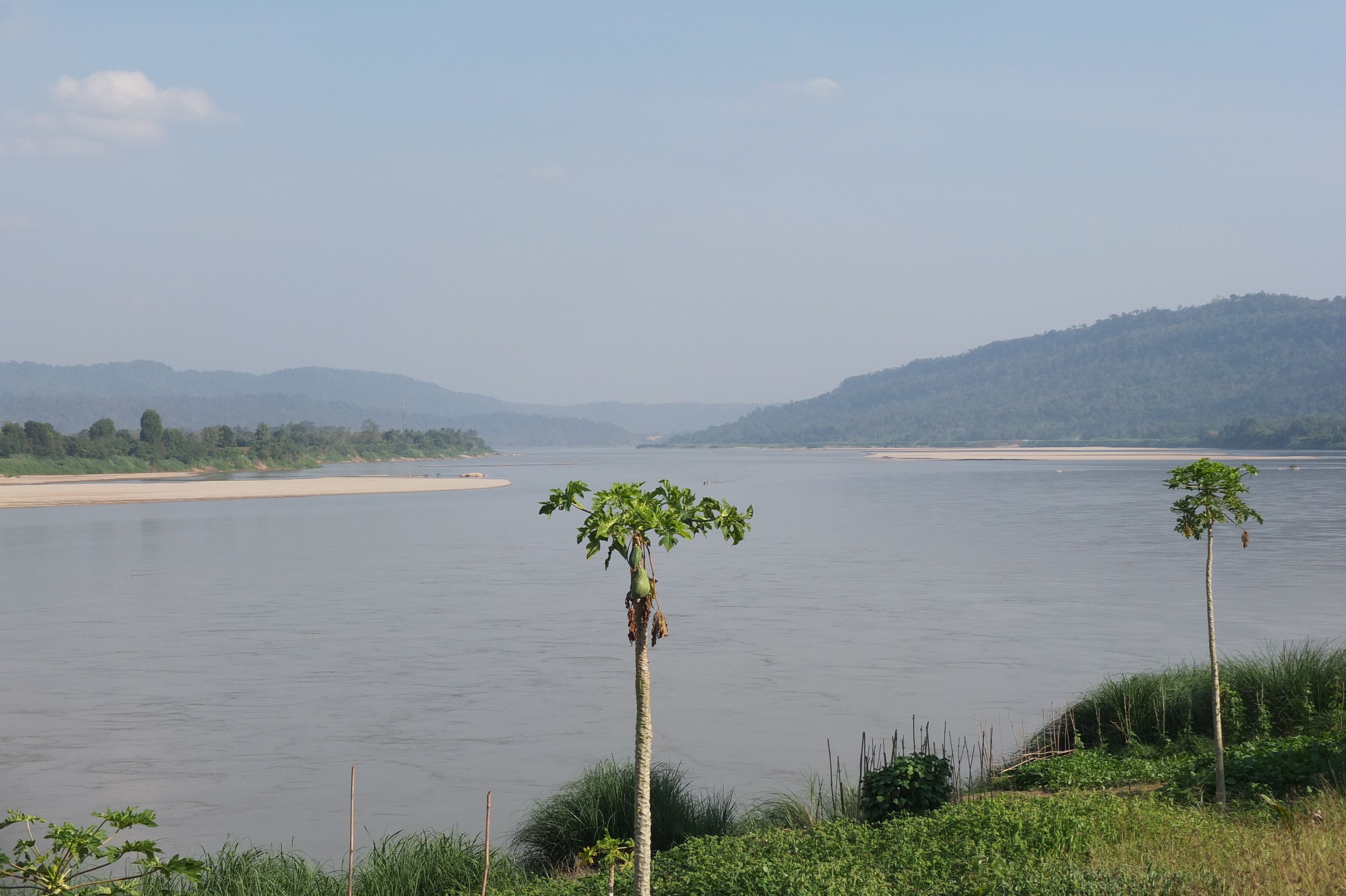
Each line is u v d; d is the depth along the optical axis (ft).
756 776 67.46
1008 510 321.32
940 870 38.78
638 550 25.50
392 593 156.35
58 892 22.50
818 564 187.83
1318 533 225.15
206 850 56.59
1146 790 54.39
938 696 88.38
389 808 63.62
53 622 131.85
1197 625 118.83
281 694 93.30
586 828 53.01
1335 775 48.83
